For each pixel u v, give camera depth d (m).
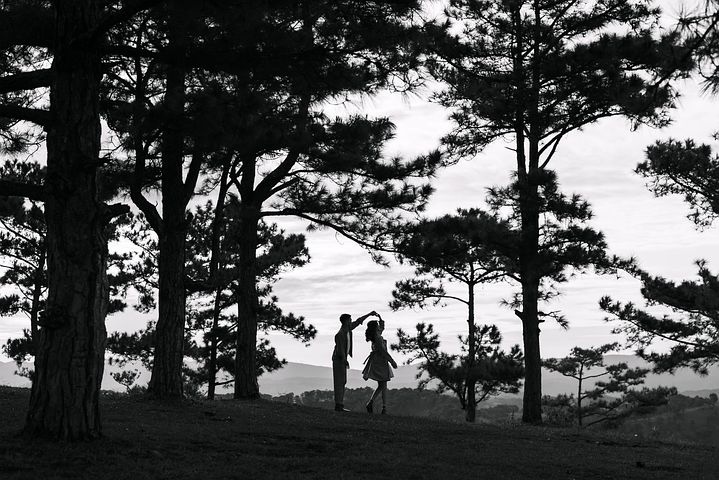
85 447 8.27
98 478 7.08
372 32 10.31
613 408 45.34
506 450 11.50
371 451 10.25
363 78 10.99
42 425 8.51
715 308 29.89
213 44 9.80
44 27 10.31
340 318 17.94
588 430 17.88
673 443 15.55
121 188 15.62
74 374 8.63
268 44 10.01
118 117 11.52
